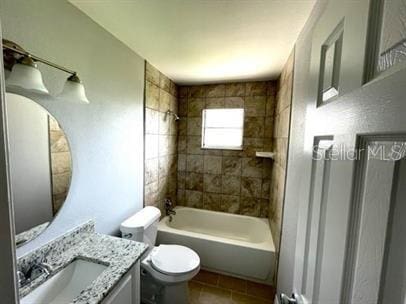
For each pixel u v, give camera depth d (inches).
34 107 40.4
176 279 60.4
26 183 39.5
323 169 23.2
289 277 56.2
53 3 42.8
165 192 106.4
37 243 42.2
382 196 13.4
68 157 48.4
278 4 45.4
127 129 71.3
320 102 25.8
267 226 100.2
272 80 103.8
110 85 61.4
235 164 113.0
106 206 62.4
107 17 52.1
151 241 73.6
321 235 23.0
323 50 25.5
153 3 46.1
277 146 88.7
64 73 45.8
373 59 15.0
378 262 13.5
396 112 12.1
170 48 69.2
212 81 108.5
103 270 44.0
